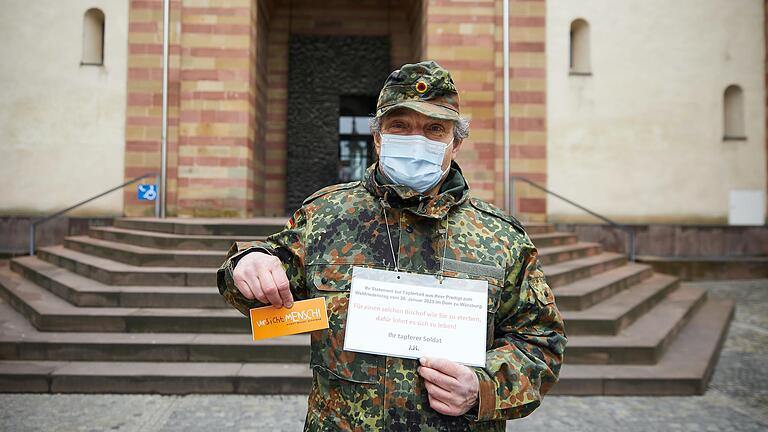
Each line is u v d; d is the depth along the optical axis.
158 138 10.18
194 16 10.16
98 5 10.31
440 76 1.60
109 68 10.28
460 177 1.75
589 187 10.85
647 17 11.09
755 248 11.00
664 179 11.00
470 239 1.58
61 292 6.24
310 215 1.66
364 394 1.43
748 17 11.23
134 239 7.47
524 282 1.58
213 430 3.85
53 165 10.27
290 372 4.70
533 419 4.16
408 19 13.45
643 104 11.02
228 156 10.11
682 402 4.55
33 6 10.39
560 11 10.90
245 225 7.16
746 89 11.20
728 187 11.11
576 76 10.90
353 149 13.68
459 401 1.35
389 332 1.44
